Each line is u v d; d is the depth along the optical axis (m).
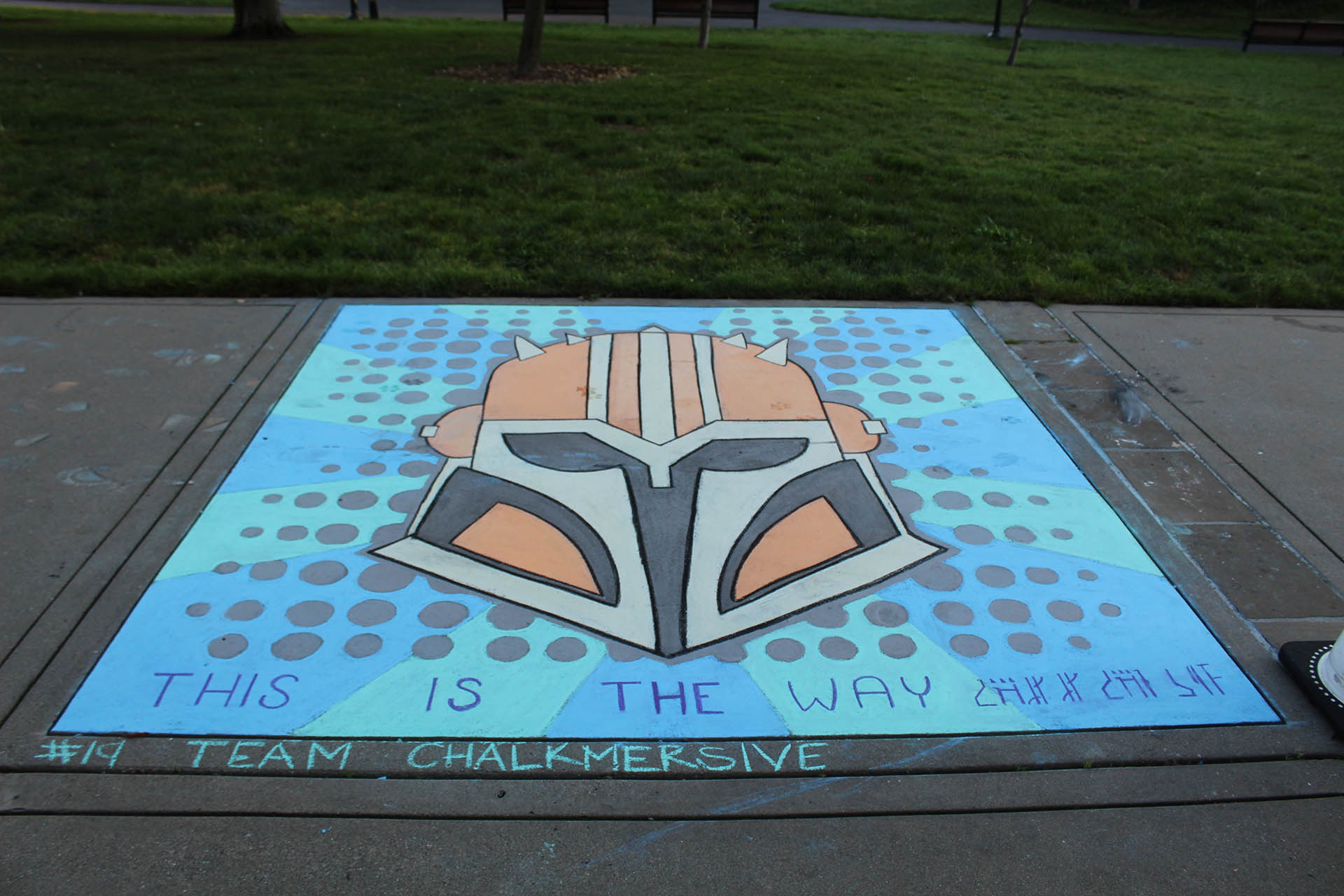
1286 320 5.79
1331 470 4.09
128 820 2.29
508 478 3.77
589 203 7.17
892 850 2.30
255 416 4.17
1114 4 29.78
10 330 4.90
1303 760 2.62
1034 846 2.32
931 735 2.64
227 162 7.82
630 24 19.97
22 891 2.10
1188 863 2.29
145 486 3.62
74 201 6.78
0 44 13.80
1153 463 4.11
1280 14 28.11
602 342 5.06
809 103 11.05
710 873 2.22
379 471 3.78
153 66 12.07
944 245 6.64
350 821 2.32
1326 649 2.92
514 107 10.00
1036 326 5.54
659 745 2.57
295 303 5.42
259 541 3.32
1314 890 2.23
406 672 2.78
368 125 9.07
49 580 3.08
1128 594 3.25
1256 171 9.19
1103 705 2.78
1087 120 11.38
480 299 5.58
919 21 24.06
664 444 4.07
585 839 2.29
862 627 3.04
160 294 5.48
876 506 3.69
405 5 23.70
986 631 3.05
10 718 2.56
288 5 23.38
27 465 3.71
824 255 6.42
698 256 6.29
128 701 2.64
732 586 3.21
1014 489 3.85
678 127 9.47
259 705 2.64
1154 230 7.21
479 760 2.50
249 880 2.16
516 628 2.96
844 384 4.71
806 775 2.50
